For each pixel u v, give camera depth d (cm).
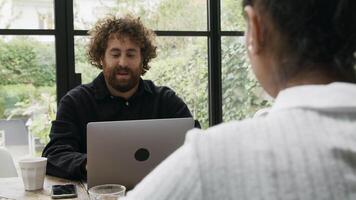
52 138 189
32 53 288
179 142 142
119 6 304
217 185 47
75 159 160
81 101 209
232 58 324
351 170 46
